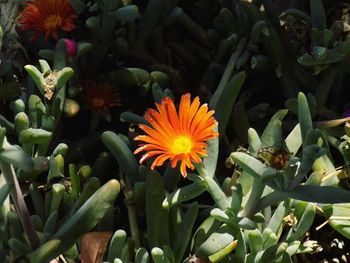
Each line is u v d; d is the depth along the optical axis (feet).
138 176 2.30
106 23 2.51
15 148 2.01
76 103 2.45
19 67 2.64
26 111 2.48
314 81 2.55
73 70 2.45
